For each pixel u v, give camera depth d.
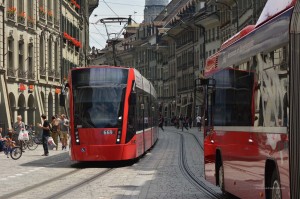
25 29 43.03
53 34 51.44
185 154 29.97
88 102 22.81
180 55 103.94
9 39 39.81
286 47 7.90
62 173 20.06
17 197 13.44
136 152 23.91
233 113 11.48
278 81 8.28
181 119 76.38
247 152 10.21
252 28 10.78
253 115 9.80
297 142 7.49
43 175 19.33
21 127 31.58
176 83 107.31
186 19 96.75
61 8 54.44
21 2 42.22
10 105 39.25
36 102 45.06
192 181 17.00
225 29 70.56
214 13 77.12
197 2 92.62
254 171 9.69
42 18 47.41
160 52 119.25
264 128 9.02
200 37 89.12
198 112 86.06
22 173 20.09
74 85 23.12
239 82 10.99
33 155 30.38
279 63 8.25
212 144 13.79
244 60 10.58
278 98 8.26
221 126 12.72
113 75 23.20
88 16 83.19
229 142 11.85
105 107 22.77
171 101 111.69
